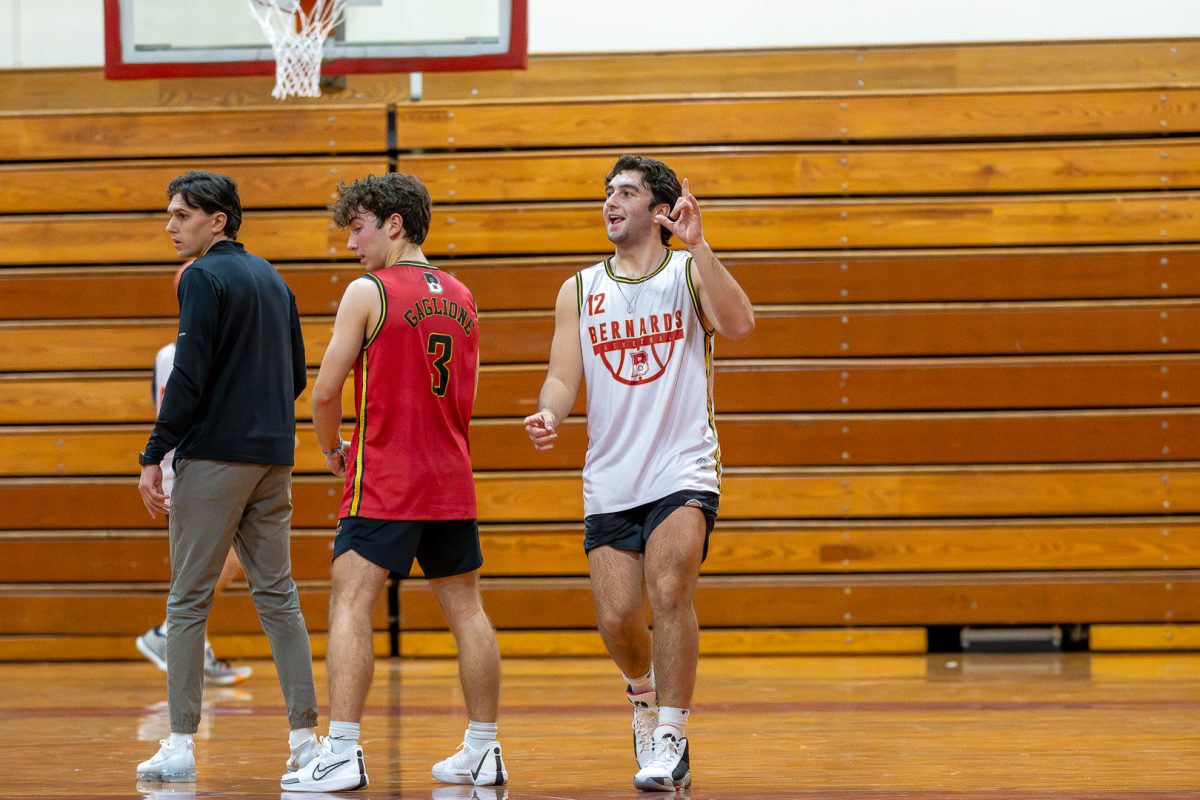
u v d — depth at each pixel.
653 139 10.82
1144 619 10.38
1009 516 10.53
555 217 10.80
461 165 10.86
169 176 10.93
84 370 10.95
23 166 11.00
